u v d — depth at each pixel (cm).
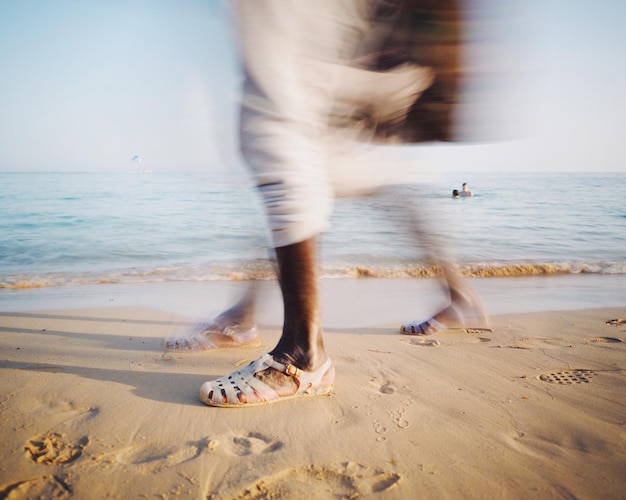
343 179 214
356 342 274
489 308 383
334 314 361
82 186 1975
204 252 720
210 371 227
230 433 167
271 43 161
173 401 191
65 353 254
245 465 148
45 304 407
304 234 174
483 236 920
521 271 606
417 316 353
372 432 166
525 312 364
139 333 297
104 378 216
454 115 229
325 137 195
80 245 766
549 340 279
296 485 138
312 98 173
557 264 621
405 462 149
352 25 182
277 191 168
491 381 212
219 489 136
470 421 174
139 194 1606
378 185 227
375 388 204
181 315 359
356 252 710
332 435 165
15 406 186
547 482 138
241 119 170
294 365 189
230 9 162
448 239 285
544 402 189
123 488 137
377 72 197
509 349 260
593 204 1565
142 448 157
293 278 182
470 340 279
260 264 257
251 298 262
